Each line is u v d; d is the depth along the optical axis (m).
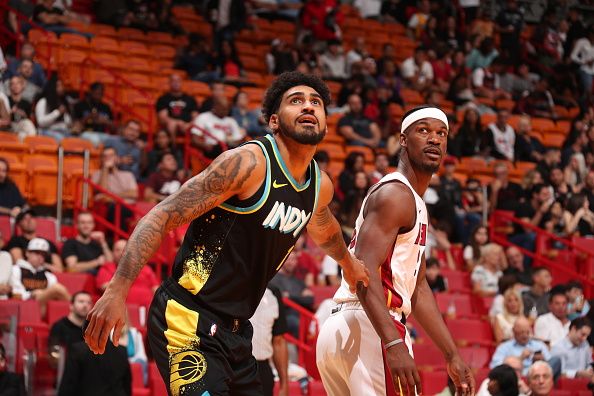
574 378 13.86
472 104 25.52
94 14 24.59
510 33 29.02
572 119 26.09
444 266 18.61
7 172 15.73
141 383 12.19
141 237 5.25
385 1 28.95
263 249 5.66
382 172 19.23
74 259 14.55
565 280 19.33
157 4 24.36
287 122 5.62
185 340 5.55
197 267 5.60
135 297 14.16
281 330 10.48
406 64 25.88
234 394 5.79
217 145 19.25
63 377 10.36
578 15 30.20
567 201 20.67
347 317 6.77
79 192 17.16
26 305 12.35
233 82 22.64
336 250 6.19
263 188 5.57
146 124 20.59
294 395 12.74
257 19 26.62
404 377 6.24
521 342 14.27
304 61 24.23
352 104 21.92
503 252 17.94
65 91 19.98
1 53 18.48
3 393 10.30
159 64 23.06
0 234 13.64
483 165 22.67
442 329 7.24
